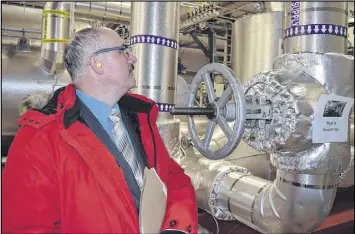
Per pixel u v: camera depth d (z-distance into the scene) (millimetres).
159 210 1120
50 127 1041
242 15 3766
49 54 2865
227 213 2135
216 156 1380
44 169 985
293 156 1452
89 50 1157
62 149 1019
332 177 1489
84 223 998
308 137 1353
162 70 2350
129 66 1240
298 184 1480
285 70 1478
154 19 2303
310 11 1624
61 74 3580
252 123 1452
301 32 1655
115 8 3186
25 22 3627
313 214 1511
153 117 1365
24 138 1015
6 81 3600
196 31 4254
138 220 1072
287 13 1787
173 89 2441
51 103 1129
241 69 3010
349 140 1470
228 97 1305
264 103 1421
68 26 2881
